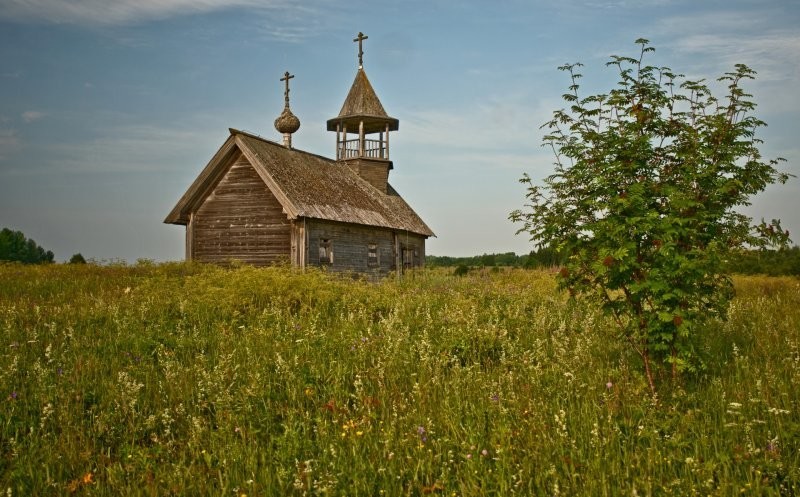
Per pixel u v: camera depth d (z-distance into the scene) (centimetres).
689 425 573
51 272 2234
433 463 530
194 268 2239
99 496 507
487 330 986
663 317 686
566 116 789
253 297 1405
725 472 468
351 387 768
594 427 562
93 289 1830
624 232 724
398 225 2928
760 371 748
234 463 542
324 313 1318
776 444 519
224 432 607
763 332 1007
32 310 1274
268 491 486
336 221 2411
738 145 741
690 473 484
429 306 1342
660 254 713
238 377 775
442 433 589
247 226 2386
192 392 723
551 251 820
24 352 918
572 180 773
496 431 575
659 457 503
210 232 2458
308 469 496
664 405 640
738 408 603
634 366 778
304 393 722
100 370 832
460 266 3036
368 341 923
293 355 870
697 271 687
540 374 768
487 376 762
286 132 2925
